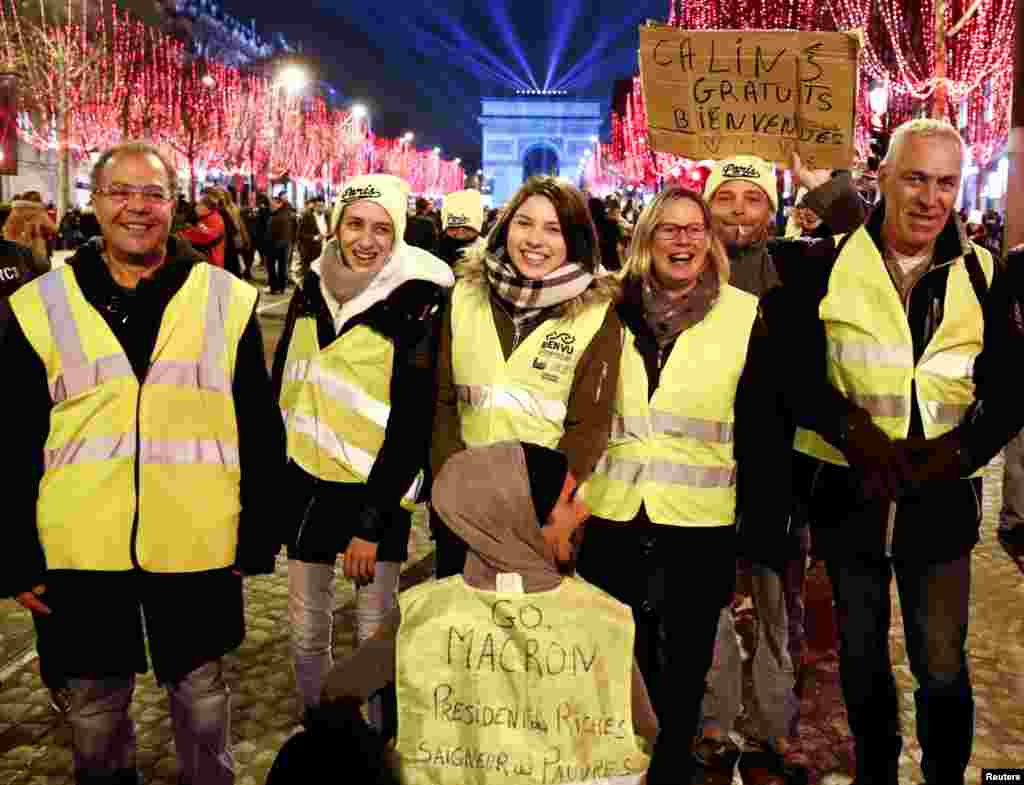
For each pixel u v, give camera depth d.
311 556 3.84
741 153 5.32
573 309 3.36
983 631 5.35
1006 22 23.62
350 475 3.79
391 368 3.72
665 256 3.51
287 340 4.16
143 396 3.07
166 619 3.13
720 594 3.60
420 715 2.37
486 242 3.54
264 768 3.97
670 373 3.52
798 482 3.64
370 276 3.75
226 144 55.03
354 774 2.15
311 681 3.89
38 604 3.05
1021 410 3.20
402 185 3.88
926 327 3.27
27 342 3.04
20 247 5.75
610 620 2.35
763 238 4.54
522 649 2.34
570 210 3.35
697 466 3.53
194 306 3.15
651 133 5.38
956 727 3.34
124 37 47.75
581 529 3.54
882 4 25.22
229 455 3.21
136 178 3.01
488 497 2.28
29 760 4.00
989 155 30.17
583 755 2.35
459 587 2.37
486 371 3.37
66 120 38.97
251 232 25.52
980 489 3.41
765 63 5.16
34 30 38.94
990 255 3.35
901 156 3.21
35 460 3.05
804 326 3.43
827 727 4.40
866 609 3.45
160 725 4.30
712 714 3.83
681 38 5.23
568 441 3.34
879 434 3.21
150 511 3.07
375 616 3.85
